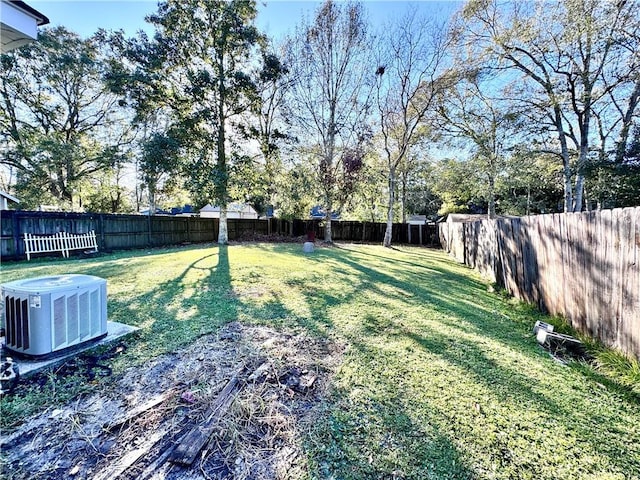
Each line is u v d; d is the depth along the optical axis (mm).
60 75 13219
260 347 2680
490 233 6188
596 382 2271
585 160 9711
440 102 13086
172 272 5852
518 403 1984
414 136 14227
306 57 13109
